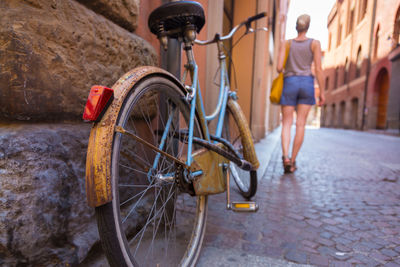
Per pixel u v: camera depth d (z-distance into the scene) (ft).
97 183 2.42
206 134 4.82
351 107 80.53
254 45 20.29
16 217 2.66
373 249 4.88
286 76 10.82
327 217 6.37
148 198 5.05
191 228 5.34
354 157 15.74
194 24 4.06
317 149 19.61
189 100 4.09
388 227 5.85
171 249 4.48
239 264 4.28
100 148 2.46
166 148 4.36
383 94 60.44
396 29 50.19
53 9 3.22
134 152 4.81
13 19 2.76
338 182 9.70
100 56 4.07
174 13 3.87
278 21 36.91
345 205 7.23
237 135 6.82
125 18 4.81
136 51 5.09
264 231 5.52
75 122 3.81
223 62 6.37
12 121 2.96
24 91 2.90
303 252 4.71
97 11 4.21
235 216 6.26
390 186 9.25
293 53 10.57
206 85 9.80
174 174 3.88
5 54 2.73
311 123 173.17
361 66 70.79
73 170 3.39
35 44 2.98
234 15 19.60
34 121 3.15
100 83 4.10
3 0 2.73
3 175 2.63
